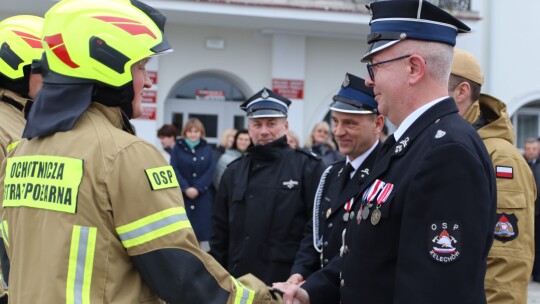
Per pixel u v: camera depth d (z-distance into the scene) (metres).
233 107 11.44
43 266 1.83
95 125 1.91
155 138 10.52
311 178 3.79
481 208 1.73
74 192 1.83
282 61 10.93
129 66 1.94
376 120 3.21
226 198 4.02
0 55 2.84
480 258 1.73
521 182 2.54
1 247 2.30
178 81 10.77
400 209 1.85
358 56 11.34
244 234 3.82
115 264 1.84
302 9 10.22
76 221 1.82
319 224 3.33
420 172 1.78
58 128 1.91
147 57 2.00
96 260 1.81
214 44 10.77
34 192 1.91
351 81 3.23
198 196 7.11
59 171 1.87
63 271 1.80
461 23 1.97
